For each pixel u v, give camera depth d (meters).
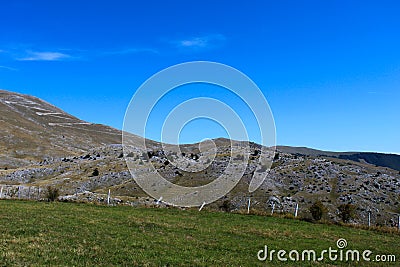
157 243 21.70
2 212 29.36
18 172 134.88
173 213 37.12
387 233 34.16
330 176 103.19
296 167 108.38
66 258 16.80
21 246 18.27
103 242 20.66
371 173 111.12
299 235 28.66
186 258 18.86
